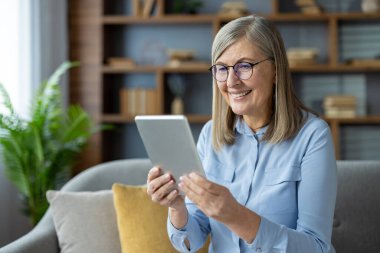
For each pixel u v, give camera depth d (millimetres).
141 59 4742
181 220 1646
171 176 1501
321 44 4578
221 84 1644
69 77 4555
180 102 4586
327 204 1553
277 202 1625
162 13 4492
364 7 4383
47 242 2270
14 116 3367
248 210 1410
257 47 1603
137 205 2223
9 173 3453
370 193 2297
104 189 2539
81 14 4539
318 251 1487
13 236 3809
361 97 4551
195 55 4680
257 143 1720
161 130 1401
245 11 4449
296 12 4594
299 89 4613
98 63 4531
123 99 4559
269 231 1429
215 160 1793
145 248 2164
